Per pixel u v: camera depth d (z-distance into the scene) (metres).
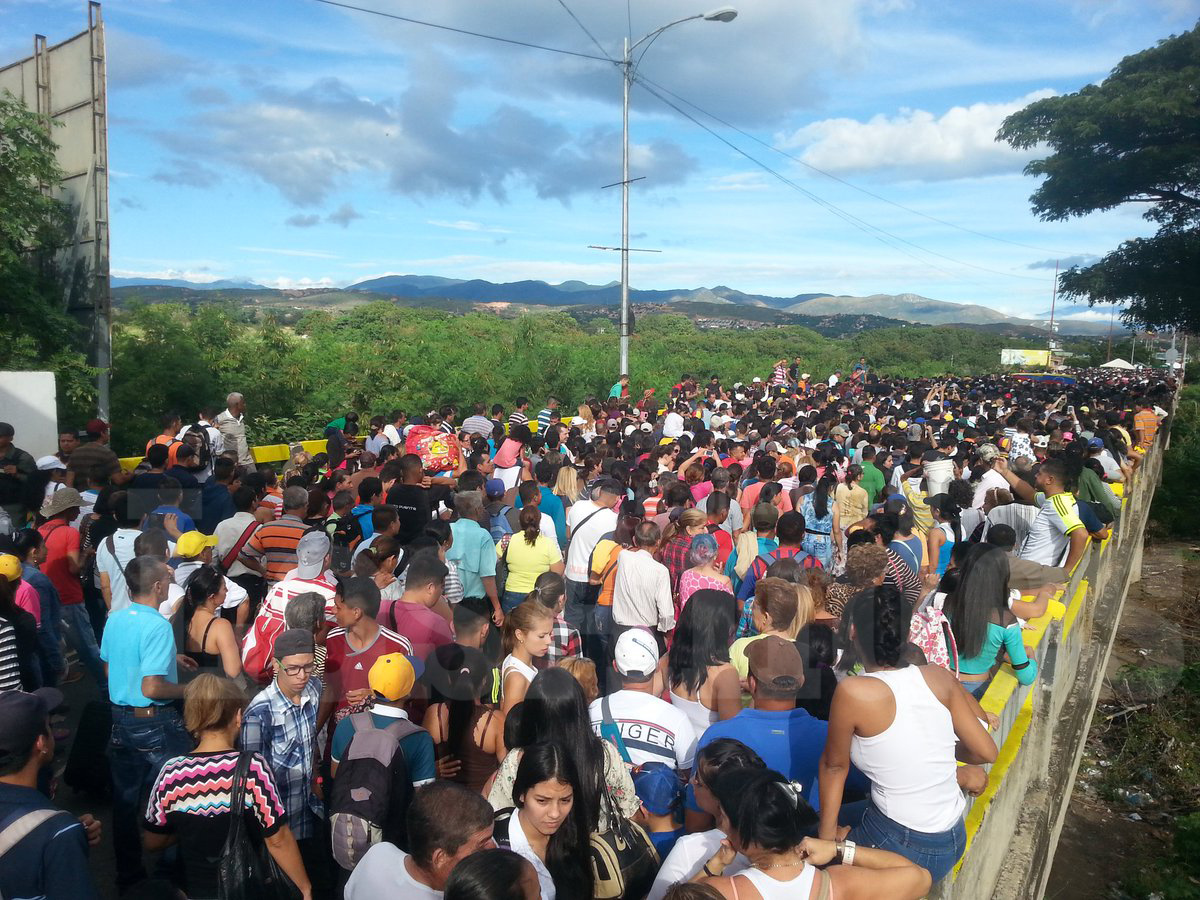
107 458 4.31
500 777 2.65
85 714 2.84
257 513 3.79
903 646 2.78
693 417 13.07
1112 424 14.51
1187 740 9.38
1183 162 24.88
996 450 9.16
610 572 4.84
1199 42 25.34
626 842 2.68
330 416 14.65
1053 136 27.03
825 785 2.82
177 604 2.60
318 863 2.72
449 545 4.50
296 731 2.57
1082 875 7.86
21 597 3.68
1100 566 8.74
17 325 8.99
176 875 2.68
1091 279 29.73
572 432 9.94
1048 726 6.07
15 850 2.38
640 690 3.16
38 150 8.94
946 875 3.01
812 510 6.69
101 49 8.64
